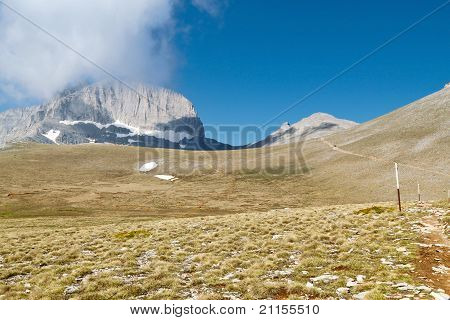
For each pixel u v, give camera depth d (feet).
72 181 608.60
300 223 113.29
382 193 408.87
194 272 72.13
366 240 81.35
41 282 71.15
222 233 108.17
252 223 118.11
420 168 458.09
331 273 63.26
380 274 59.00
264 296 55.93
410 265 61.87
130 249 96.63
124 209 406.21
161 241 104.88
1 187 531.09
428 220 93.20
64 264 86.63
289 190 510.17
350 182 484.33
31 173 645.92
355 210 125.59
